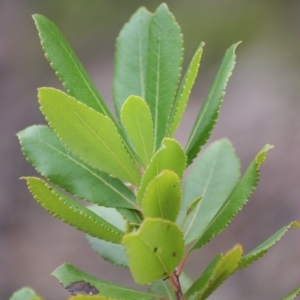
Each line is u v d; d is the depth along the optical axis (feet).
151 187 1.68
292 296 1.72
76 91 1.82
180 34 1.89
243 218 4.37
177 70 1.89
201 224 1.98
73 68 1.82
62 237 4.80
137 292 1.79
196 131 1.84
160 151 1.71
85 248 4.67
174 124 1.81
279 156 4.60
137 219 1.84
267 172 4.53
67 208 1.74
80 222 1.76
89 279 1.79
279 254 4.01
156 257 1.67
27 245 4.79
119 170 1.82
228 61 1.81
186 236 1.96
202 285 1.74
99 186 1.84
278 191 4.39
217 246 4.30
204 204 2.01
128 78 2.00
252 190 1.75
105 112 1.84
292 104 4.92
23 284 4.56
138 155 1.82
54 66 1.81
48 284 4.52
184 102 1.79
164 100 1.88
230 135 4.89
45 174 1.83
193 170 2.06
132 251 1.64
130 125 1.80
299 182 4.37
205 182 2.04
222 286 4.03
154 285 1.98
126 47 2.02
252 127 4.88
